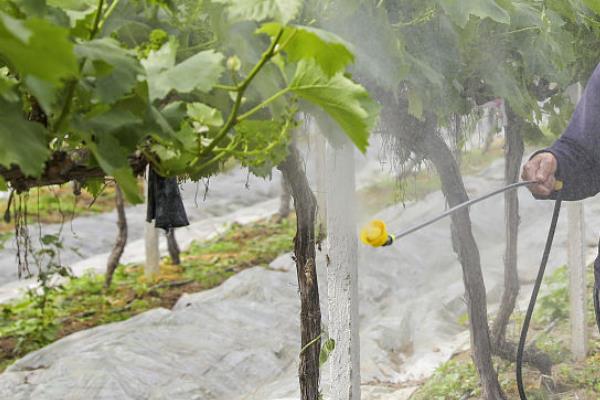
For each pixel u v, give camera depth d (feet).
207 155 5.41
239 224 38.19
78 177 5.15
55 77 3.37
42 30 3.20
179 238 37.35
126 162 4.42
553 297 16.40
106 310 26.78
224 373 18.19
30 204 41.16
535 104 10.62
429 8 8.04
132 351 18.75
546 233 17.12
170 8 5.37
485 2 7.59
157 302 27.43
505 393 12.44
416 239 17.75
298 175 9.08
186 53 6.15
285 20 4.30
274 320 21.79
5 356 22.80
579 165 9.20
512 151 12.71
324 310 18.20
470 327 12.01
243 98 5.50
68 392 17.10
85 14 4.74
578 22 10.83
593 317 16.74
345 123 4.51
